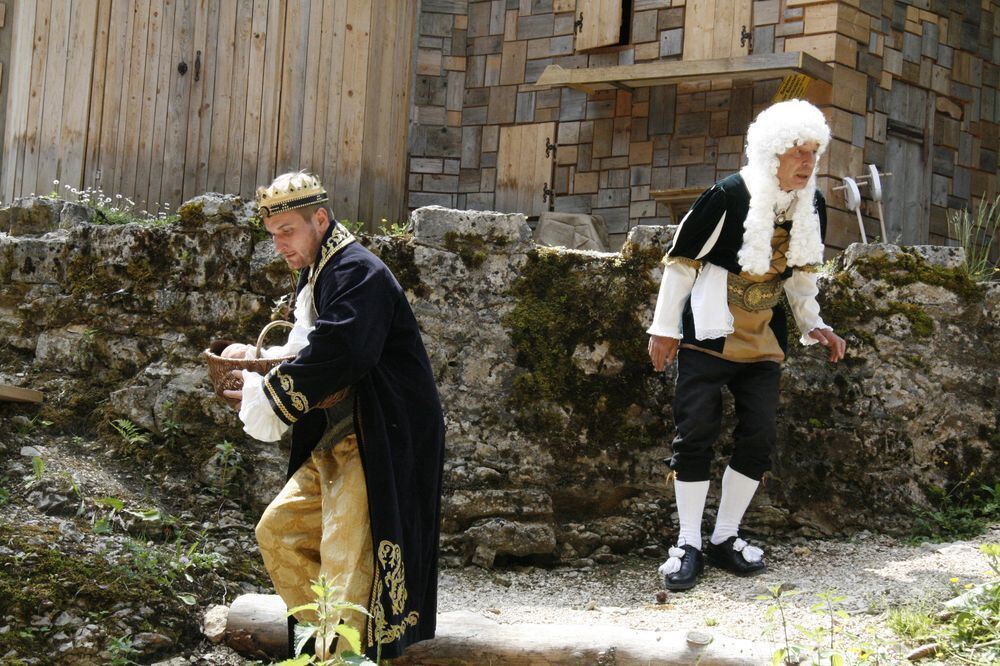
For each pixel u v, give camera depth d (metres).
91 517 4.41
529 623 3.87
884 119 8.84
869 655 3.38
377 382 3.26
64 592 3.82
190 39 7.89
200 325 5.28
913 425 5.31
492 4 9.88
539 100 9.64
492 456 5.20
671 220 8.80
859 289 5.43
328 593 2.94
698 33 8.91
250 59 8.00
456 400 5.23
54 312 5.41
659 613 4.20
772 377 4.65
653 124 9.09
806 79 8.38
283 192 3.32
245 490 4.92
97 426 5.12
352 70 8.31
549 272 5.37
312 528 3.37
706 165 8.85
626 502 5.25
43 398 5.20
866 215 8.66
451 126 9.91
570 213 9.03
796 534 5.15
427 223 5.35
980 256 7.71
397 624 3.16
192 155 7.88
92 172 7.69
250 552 4.59
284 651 3.78
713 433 4.61
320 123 8.19
